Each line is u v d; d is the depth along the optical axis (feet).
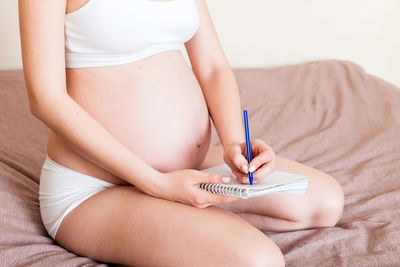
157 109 3.64
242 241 2.96
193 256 3.01
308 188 3.97
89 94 3.56
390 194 4.77
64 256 3.45
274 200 3.96
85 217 3.46
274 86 7.77
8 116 6.40
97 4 3.35
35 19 3.18
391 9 8.72
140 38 3.57
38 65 3.20
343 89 7.59
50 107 3.22
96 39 3.44
